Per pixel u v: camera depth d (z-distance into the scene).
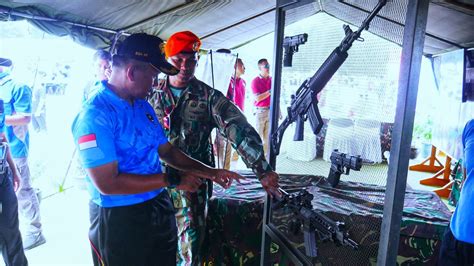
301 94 1.27
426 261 1.77
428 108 5.94
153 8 3.08
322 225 1.15
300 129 1.29
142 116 1.32
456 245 1.58
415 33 0.80
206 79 3.91
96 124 1.15
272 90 1.53
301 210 1.28
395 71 0.92
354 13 1.10
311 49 1.30
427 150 5.96
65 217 3.32
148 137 1.32
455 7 2.39
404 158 0.85
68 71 4.18
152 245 1.33
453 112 3.78
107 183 1.16
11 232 2.04
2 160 1.98
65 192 4.02
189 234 1.77
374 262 1.27
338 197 1.51
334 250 1.31
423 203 2.04
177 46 1.56
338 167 1.18
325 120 1.22
